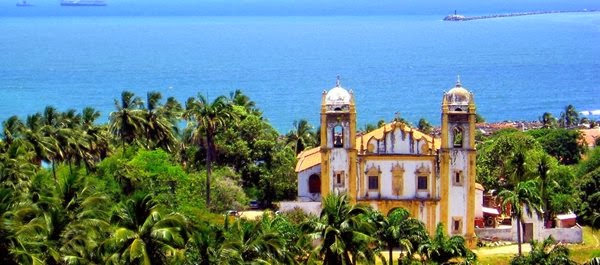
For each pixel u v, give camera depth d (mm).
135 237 79062
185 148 155000
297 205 135625
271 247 83062
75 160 132750
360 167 135375
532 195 123062
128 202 82625
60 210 83750
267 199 152000
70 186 92188
